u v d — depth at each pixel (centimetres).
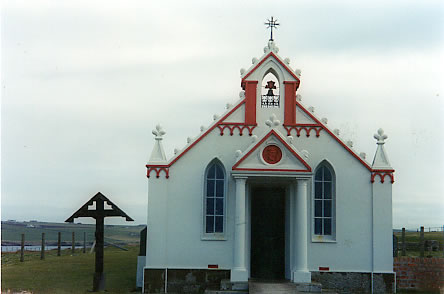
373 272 2938
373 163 3000
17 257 4784
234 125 3020
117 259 4328
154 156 3003
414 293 3027
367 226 2970
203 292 2917
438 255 3872
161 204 2970
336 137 3014
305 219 2852
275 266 3034
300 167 2855
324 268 2945
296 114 3048
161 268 2934
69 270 3666
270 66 3075
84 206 2892
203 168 2995
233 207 2962
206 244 2952
